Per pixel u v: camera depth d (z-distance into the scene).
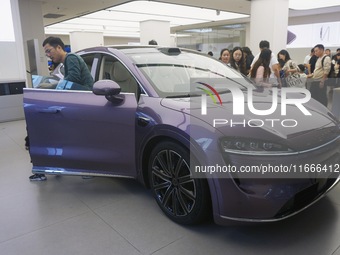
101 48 2.80
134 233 2.03
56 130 2.58
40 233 2.06
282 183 1.70
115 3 9.91
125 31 18.27
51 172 2.70
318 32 13.17
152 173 2.21
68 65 2.63
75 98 2.51
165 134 1.98
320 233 1.95
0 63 5.92
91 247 1.90
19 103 6.05
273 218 1.73
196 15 12.75
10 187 2.81
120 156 2.36
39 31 9.66
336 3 10.37
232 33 16.55
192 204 1.96
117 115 2.29
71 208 2.39
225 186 1.72
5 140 4.49
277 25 8.49
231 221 1.76
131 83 2.41
